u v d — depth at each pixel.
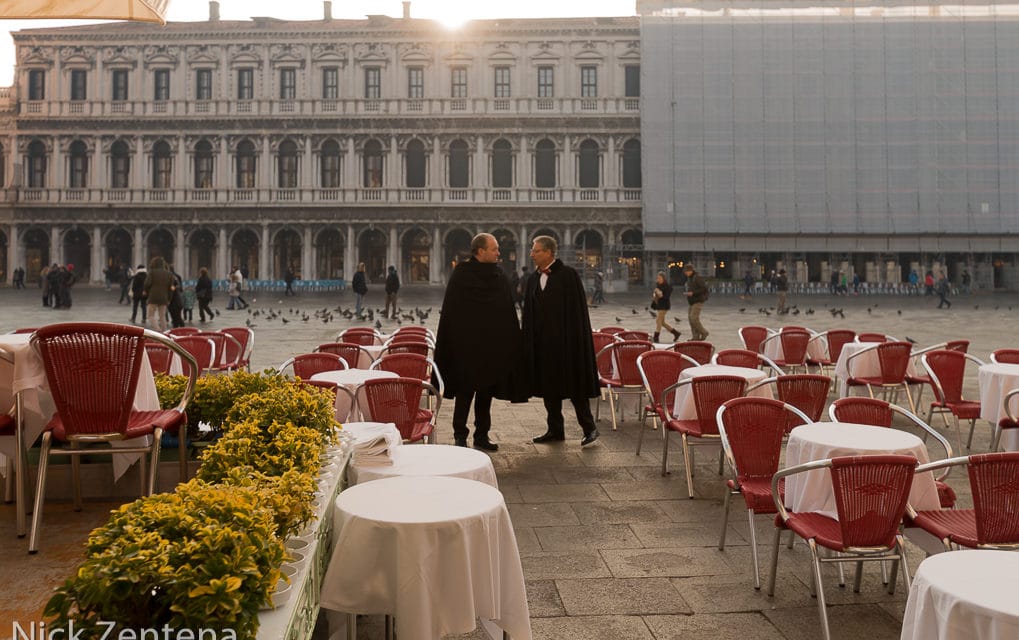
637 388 11.03
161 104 56.56
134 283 26.39
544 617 5.02
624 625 4.91
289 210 56.66
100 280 56.94
